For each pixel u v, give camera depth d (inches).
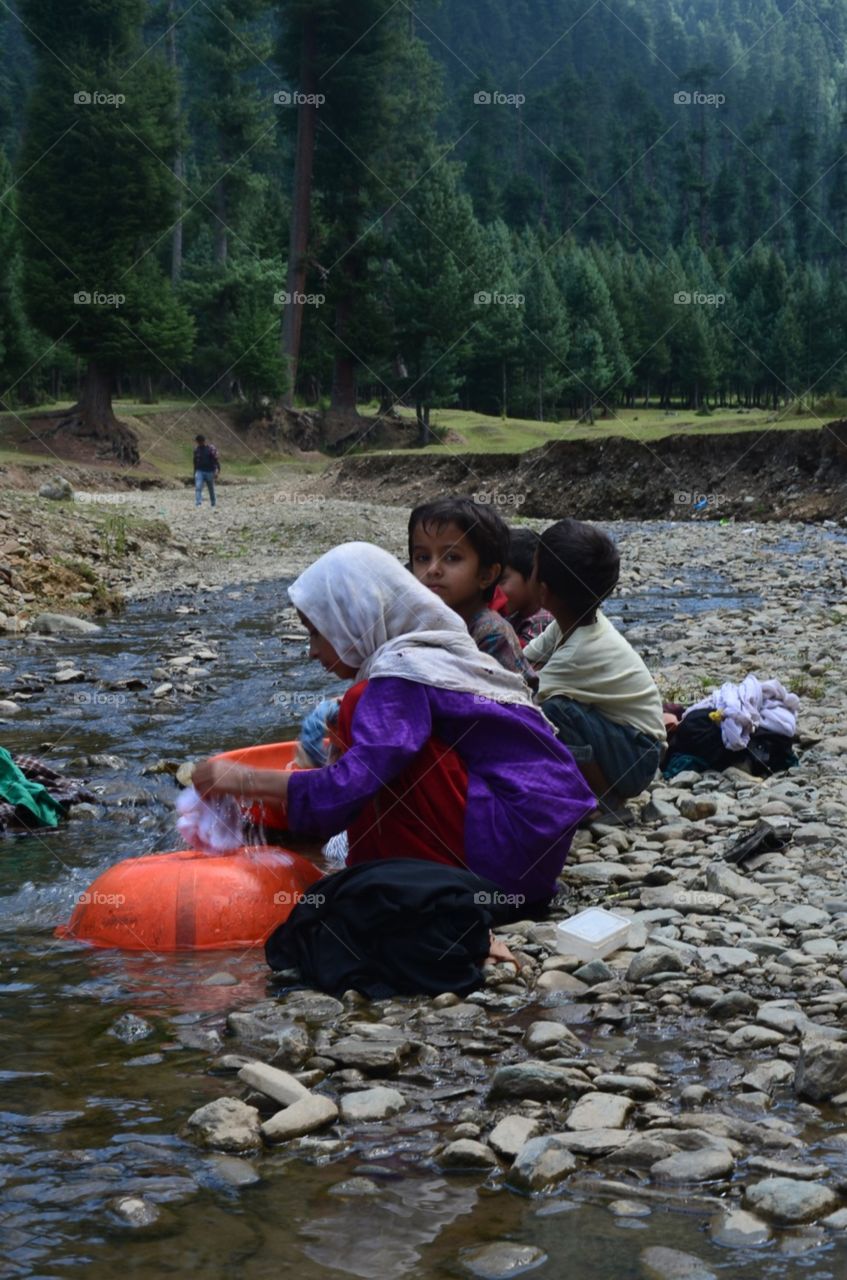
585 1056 116.0
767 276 4832.7
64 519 677.3
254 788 144.6
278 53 2664.9
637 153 7047.2
